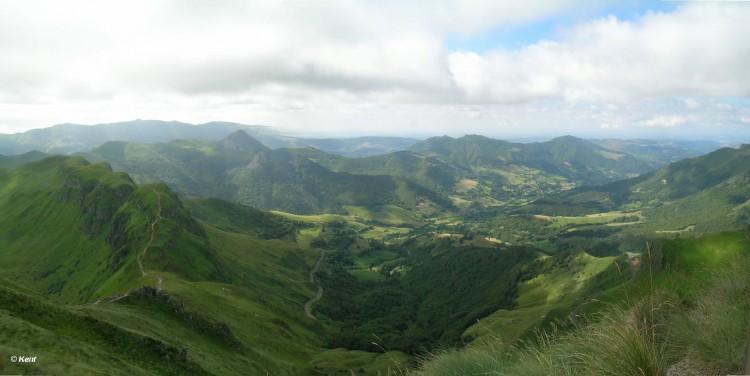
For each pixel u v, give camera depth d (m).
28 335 27.88
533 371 7.71
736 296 8.02
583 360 7.25
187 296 99.00
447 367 9.59
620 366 6.74
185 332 66.00
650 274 9.57
